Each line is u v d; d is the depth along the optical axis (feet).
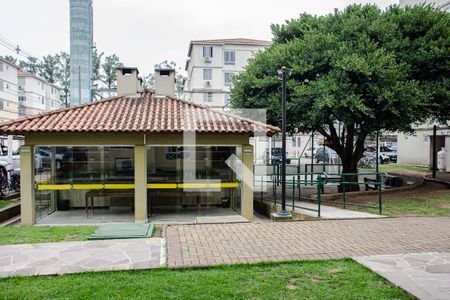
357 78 37.42
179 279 13.47
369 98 37.52
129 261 15.55
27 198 30.01
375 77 36.40
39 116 31.45
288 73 36.52
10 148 50.14
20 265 14.96
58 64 179.52
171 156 40.37
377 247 17.81
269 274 14.02
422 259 15.70
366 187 47.88
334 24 43.37
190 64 138.21
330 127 46.96
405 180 51.90
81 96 81.66
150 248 17.57
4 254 16.46
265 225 22.94
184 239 19.33
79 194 36.81
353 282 13.15
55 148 36.52
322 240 19.17
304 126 41.78
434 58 39.34
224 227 22.33
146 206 31.37
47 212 34.68
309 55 40.93
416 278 13.39
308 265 15.05
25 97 147.13
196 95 126.31
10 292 12.19
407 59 40.06
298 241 18.98
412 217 25.50
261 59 45.14
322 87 36.11
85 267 14.75
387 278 13.37
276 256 16.31
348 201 35.09
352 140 47.37
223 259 15.87
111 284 12.91
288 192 46.42
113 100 37.37
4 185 41.81
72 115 32.27
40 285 12.87
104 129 28.96
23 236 20.01
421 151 75.77
